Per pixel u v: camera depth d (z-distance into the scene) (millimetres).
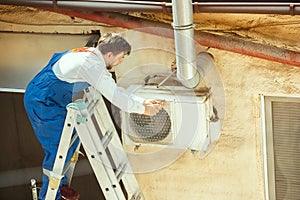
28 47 6035
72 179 6449
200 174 6090
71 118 4941
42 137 5215
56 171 5211
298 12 4867
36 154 6523
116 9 5215
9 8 5945
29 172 6625
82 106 4895
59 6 5312
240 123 5801
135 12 5344
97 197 6492
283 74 5512
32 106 5113
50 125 5137
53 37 5953
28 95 5113
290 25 5305
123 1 5195
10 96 6277
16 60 6074
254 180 6012
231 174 6031
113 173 5113
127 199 5906
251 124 5789
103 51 4910
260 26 5371
